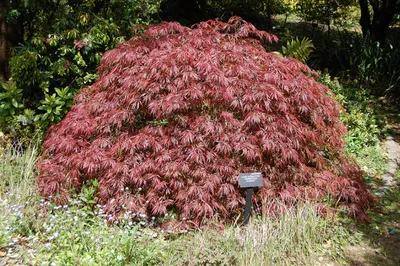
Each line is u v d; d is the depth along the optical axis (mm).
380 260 3855
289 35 11914
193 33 4637
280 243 3783
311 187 4270
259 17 12352
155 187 3838
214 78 4039
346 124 6516
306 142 4367
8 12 6281
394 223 4480
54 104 5578
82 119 4309
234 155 4055
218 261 3459
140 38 4902
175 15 11188
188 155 3906
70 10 6516
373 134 6668
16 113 5863
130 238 3529
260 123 4059
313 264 3699
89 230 3779
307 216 4012
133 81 4199
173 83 4117
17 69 5805
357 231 4250
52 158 4348
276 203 4043
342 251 3943
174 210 4070
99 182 4102
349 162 5020
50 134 4781
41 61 6145
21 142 5445
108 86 4539
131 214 3961
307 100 4234
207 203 3809
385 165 5859
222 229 3834
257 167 4082
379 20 10055
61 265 3309
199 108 4117
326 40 10742
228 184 3918
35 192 4363
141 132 4156
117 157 4086
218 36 4664
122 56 4496
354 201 4434
